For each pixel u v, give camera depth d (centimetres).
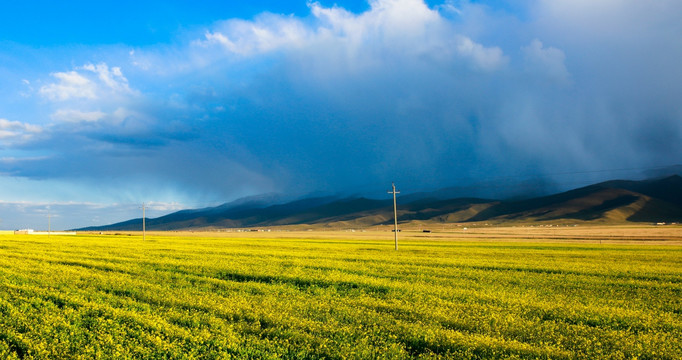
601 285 2606
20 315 1563
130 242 7925
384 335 1384
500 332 1441
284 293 2134
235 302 1834
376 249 6031
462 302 1962
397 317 1644
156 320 1505
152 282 2495
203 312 1684
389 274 3002
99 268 3256
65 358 1175
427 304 1858
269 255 4738
